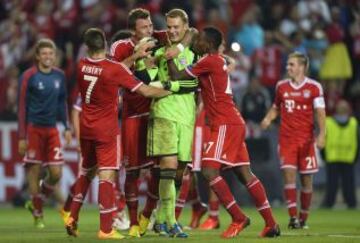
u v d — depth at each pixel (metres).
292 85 39.69
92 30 30.45
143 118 32.12
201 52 31.19
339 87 62.22
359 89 63.09
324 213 52.12
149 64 31.91
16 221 43.59
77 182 31.62
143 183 56.09
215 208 38.19
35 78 39.94
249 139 56.59
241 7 67.38
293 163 39.38
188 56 31.94
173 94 31.45
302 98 39.50
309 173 39.66
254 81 57.38
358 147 57.09
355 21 64.12
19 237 31.55
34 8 69.25
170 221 31.50
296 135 39.56
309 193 39.72
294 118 39.66
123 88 32.03
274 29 65.12
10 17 69.00
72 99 59.88
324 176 57.62
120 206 37.91
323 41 63.00
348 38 63.78
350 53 63.62
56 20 66.50
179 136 31.59
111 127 30.42
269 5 66.56
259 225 40.28
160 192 31.50
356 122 57.31
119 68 30.17
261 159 56.53
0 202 58.19
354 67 63.56
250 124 56.81
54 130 40.41
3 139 58.25
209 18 63.62
